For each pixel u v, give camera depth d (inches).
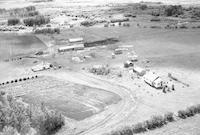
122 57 5310.0
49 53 5841.5
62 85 4180.6
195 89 3846.0
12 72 4793.3
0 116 2977.4
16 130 2933.1
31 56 5693.9
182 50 5570.9
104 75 4480.8
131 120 3129.9
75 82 4274.1
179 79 4185.5
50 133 2957.7
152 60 5059.1
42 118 2994.6
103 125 3068.4
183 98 3599.9
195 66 4680.1
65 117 3260.3
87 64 5022.1
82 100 3686.0
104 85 4126.5
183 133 2832.2
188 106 3363.7
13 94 3892.7
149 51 5600.4
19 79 4419.3
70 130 2997.0
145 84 4087.1
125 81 4217.5
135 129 2898.6
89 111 3390.7
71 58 5408.5
